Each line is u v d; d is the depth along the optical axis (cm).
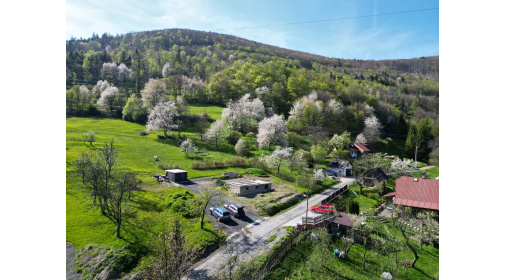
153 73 19000
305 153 8612
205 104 14638
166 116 9744
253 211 4738
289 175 7350
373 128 12281
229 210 4550
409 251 3753
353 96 15538
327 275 3188
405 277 3197
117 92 12450
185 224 3953
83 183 4588
